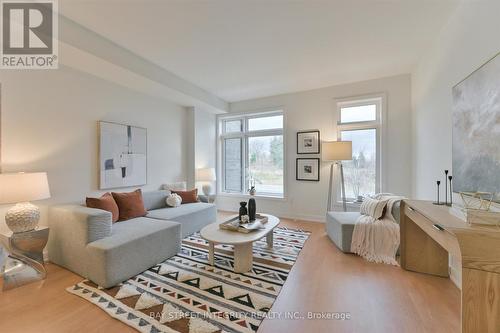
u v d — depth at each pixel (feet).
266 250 9.30
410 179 11.72
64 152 9.01
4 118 7.42
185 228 10.91
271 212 15.56
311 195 14.24
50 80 8.57
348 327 4.96
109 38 8.32
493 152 4.95
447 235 4.50
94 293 6.20
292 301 5.88
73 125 9.30
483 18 5.52
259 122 16.57
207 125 16.76
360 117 13.12
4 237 6.88
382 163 12.26
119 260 6.70
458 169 6.48
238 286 6.57
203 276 7.16
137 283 6.75
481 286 3.78
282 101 15.08
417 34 8.20
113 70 9.25
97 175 10.22
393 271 7.51
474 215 4.34
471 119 5.81
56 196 8.75
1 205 7.35
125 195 10.01
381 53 9.65
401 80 11.87
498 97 4.78
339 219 9.60
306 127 14.32
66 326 4.99
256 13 6.97
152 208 11.79
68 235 7.37
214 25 7.57
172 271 7.50
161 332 4.77
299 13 6.99
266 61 10.34
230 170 17.65
